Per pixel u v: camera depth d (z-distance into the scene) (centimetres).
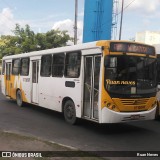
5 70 1847
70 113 1127
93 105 991
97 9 2630
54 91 1241
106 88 935
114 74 947
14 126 1072
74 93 1090
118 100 945
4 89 1864
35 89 1429
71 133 980
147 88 1005
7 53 4038
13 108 1554
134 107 970
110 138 923
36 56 1420
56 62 1232
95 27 2628
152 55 1035
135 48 992
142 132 1018
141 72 995
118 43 963
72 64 1110
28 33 4028
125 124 1162
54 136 931
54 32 3794
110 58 948
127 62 970
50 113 1398
